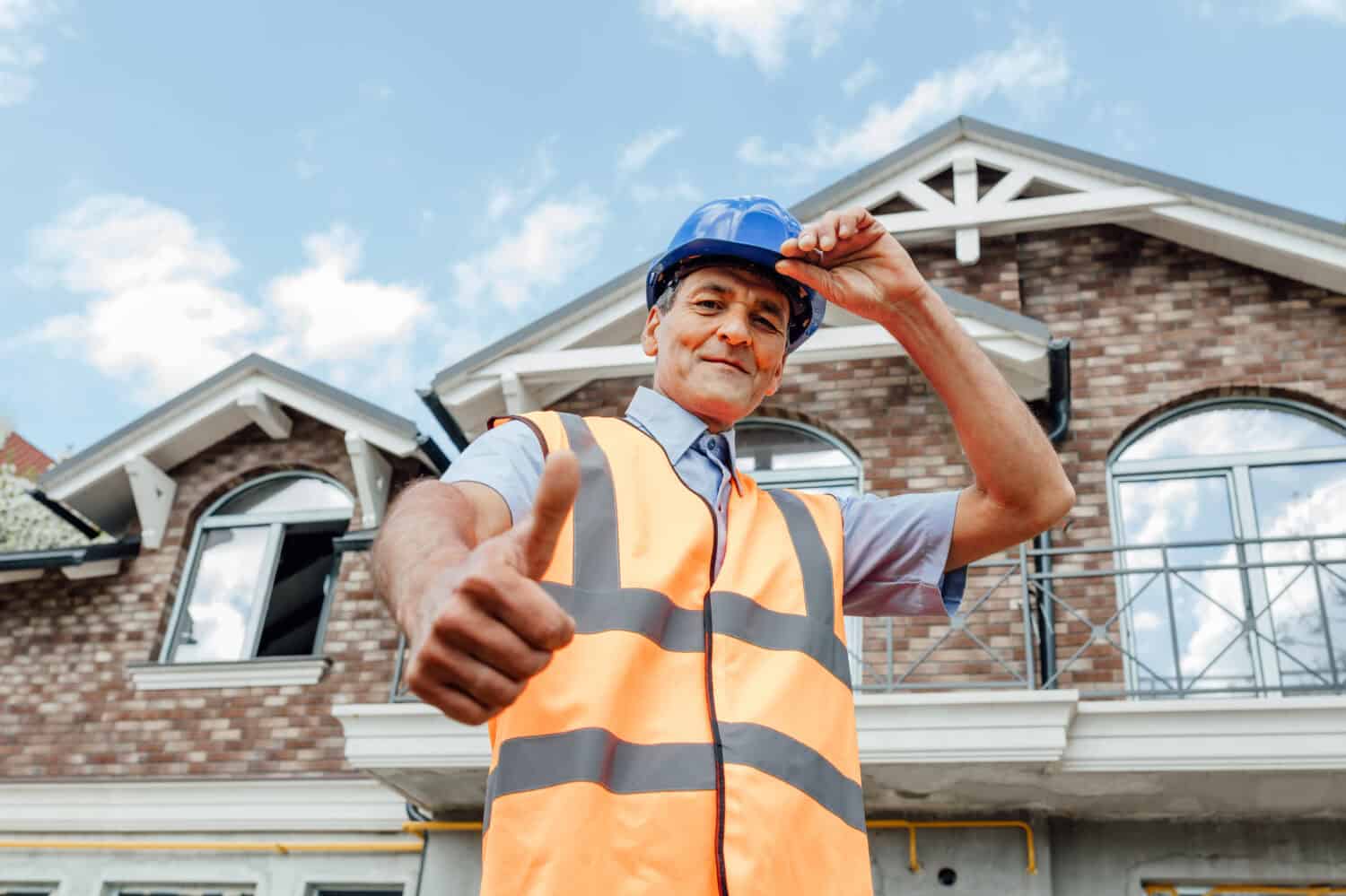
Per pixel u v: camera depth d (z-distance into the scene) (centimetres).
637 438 162
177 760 905
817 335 866
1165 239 938
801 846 131
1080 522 834
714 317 176
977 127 964
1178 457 863
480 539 137
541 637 83
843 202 977
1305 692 765
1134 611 804
